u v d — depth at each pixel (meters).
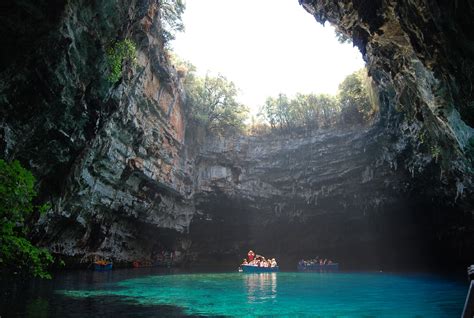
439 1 9.57
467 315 3.24
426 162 26.28
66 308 11.09
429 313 11.93
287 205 38.44
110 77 17.92
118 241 29.42
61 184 19.03
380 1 13.40
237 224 40.06
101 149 22.05
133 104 23.92
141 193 28.88
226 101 35.84
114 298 13.64
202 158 36.03
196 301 13.83
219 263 41.47
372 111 31.77
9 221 9.02
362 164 33.34
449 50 10.81
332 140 34.00
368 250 41.19
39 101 15.15
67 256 23.98
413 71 15.99
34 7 13.08
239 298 14.80
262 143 36.84
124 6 17.03
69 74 15.66
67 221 22.42
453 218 33.06
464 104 11.66
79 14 14.94
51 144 17.02
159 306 12.39
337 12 16.67
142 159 27.12
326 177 35.41
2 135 14.47
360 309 12.58
